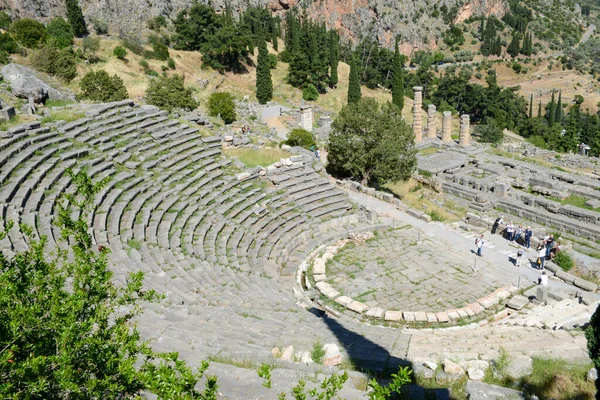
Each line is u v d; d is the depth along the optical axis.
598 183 45.22
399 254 29.66
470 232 33.38
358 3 181.62
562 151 98.44
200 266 22.06
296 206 32.38
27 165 23.48
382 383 11.90
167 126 34.78
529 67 184.38
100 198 23.44
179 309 16.16
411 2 199.12
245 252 25.95
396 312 23.00
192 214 26.89
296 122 75.88
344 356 14.23
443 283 26.42
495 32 196.25
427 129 61.28
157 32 100.81
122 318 8.98
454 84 118.69
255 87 95.94
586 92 163.38
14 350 6.80
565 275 27.11
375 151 38.41
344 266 28.27
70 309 7.85
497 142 87.44
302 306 22.59
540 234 34.44
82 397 7.17
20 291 7.81
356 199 37.81
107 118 32.62
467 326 22.22
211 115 63.16
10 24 74.62
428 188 43.78
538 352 14.80
